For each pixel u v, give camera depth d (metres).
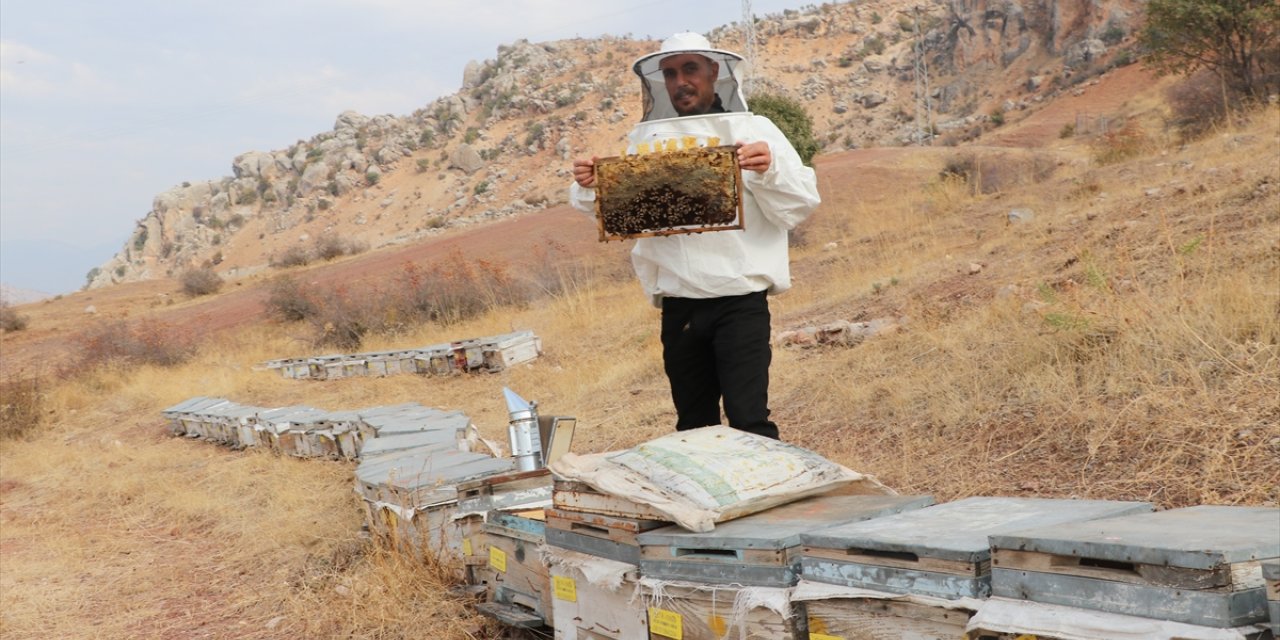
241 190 117.75
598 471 3.12
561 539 3.38
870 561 2.30
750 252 3.65
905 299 9.11
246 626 4.92
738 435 3.23
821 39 112.88
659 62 3.68
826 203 23.03
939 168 26.17
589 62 119.25
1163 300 5.77
